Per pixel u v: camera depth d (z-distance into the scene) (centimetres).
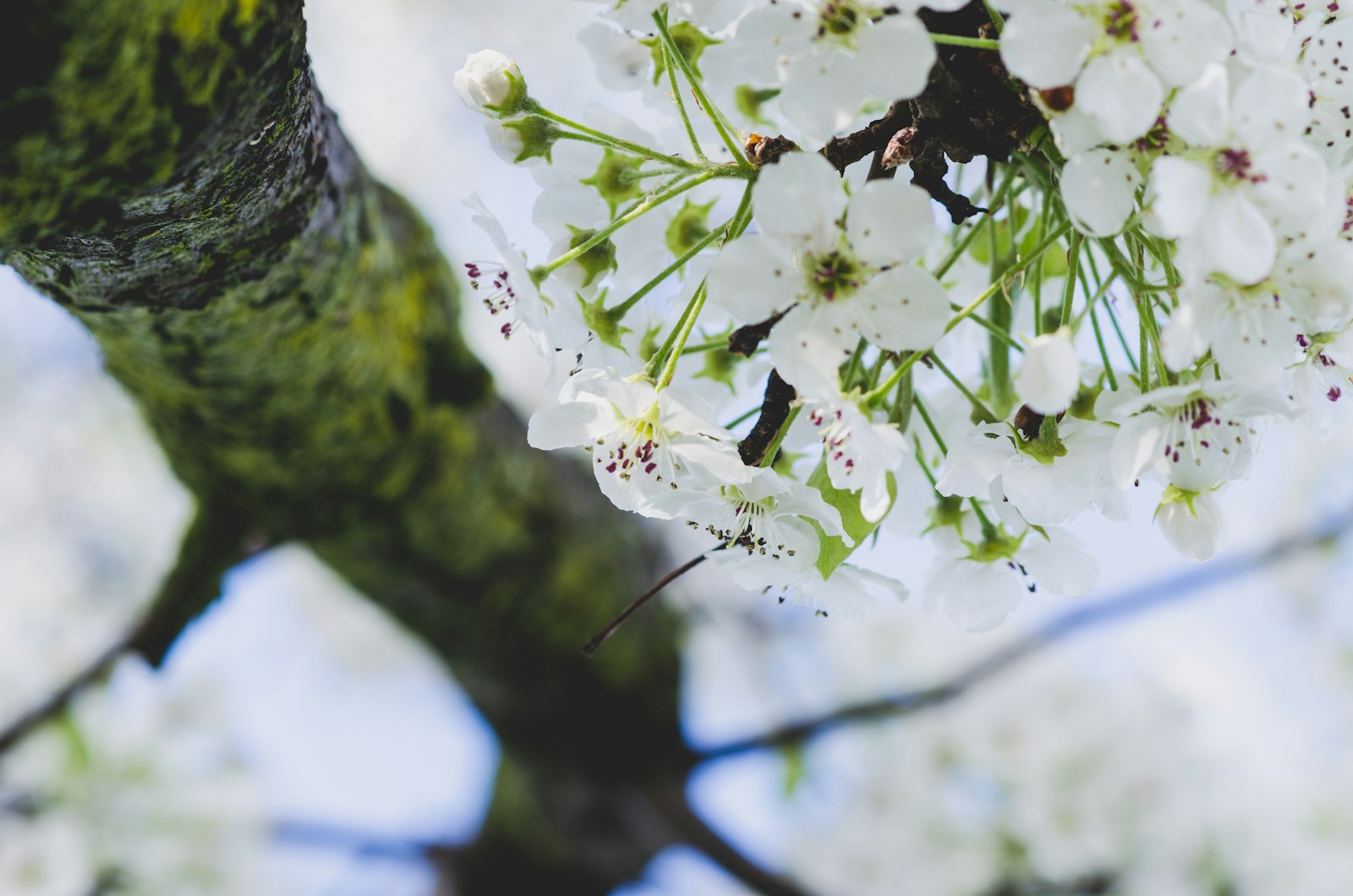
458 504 55
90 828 93
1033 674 118
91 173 38
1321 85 39
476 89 40
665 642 79
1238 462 39
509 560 61
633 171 41
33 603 125
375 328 47
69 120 37
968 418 41
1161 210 37
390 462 50
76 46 36
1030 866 110
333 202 43
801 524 39
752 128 41
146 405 47
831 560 39
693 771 79
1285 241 37
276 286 43
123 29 37
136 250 40
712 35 40
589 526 70
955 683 75
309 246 43
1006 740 114
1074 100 37
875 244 38
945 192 40
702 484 39
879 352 39
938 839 113
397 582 59
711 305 40
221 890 94
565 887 90
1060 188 38
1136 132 37
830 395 38
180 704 100
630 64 41
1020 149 39
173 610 55
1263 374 38
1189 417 39
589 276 40
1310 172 37
